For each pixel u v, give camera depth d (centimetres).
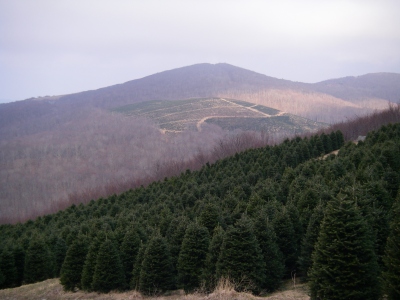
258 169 3672
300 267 1734
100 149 12069
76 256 2203
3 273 2652
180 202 3197
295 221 1928
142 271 1844
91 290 2056
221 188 3400
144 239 2231
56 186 9412
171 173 7312
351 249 1301
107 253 2003
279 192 2661
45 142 13425
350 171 2853
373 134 4197
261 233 1714
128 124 14975
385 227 1603
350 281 1296
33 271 2638
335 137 5194
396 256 1221
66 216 4241
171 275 1856
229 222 2208
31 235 3375
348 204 1373
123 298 1839
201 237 1850
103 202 4584
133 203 4097
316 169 3028
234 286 1552
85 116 17588
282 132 12125
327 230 1372
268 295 1590
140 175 8788
